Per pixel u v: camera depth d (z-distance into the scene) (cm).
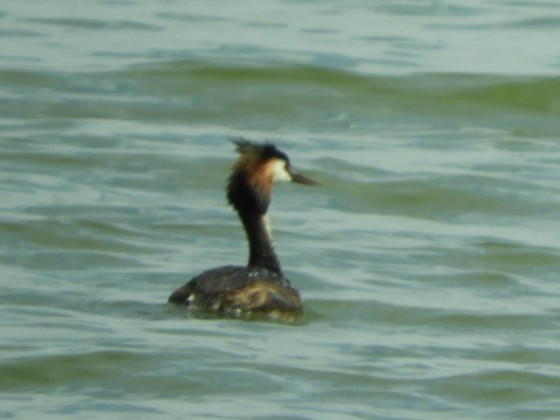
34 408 1322
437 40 2720
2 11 2877
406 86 2467
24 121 2291
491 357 1480
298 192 2039
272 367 1412
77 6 2930
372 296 1636
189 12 2898
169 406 1334
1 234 1800
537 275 1752
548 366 1460
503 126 2367
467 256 1800
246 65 2516
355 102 2434
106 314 1534
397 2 3012
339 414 1327
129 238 1817
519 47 2678
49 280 1653
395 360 1454
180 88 2455
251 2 3006
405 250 1814
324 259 1764
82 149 2166
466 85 2470
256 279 1530
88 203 1933
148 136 2247
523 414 1356
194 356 1424
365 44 2684
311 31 2761
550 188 2061
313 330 1522
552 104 2428
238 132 2297
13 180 2019
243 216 1597
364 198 2023
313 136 2292
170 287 1642
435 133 2327
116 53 2602
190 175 2081
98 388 1370
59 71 2500
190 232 1855
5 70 2489
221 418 1305
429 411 1352
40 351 1427
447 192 2042
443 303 1628
